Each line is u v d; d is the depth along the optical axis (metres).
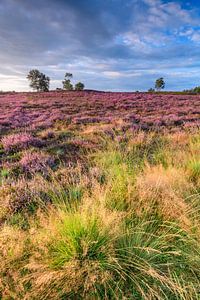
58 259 2.45
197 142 7.45
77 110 21.11
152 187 3.88
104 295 2.29
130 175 4.50
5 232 2.65
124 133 10.59
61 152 7.98
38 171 6.00
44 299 2.18
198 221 3.25
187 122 13.45
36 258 2.47
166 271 2.54
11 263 2.42
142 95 41.25
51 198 3.84
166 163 5.82
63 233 2.63
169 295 2.33
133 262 2.41
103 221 2.75
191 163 5.32
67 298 2.27
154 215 3.39
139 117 15.65
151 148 7.82
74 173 5.50
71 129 12.53
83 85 93.06
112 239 2.56
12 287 2.23
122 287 2.34
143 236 2.97
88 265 2.38
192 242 2.80
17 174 5.97
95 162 5.97
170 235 2.85
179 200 3.46
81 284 2.31
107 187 3.86
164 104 26.48
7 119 15.41
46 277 2.14
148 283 2.37
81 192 4.15
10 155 7.82
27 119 15.95
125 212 3.17
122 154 5.97
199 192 4.19
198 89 78.62
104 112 19.62
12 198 3.98
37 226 3.14
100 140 9.12
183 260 2.65
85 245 2.43
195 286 2.41
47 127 13.16
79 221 2.68
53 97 37.75
